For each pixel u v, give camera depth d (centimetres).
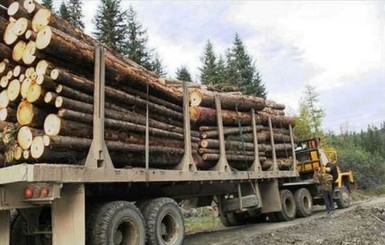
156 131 762
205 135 935
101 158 611
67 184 568
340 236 899
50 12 607
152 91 780
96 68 627
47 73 575
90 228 611
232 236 957
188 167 834
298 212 1314
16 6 616
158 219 718
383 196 2458
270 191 1195
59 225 557
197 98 932
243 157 1045
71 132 584
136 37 3209
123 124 678
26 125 584
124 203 655
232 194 1049
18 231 671
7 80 623
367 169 3033
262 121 1184
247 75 3875
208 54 4206
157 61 3650
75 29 678
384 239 891
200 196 978
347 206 1609
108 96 662
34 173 514
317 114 3462
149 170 707
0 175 545
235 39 3997
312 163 1462
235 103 1047
